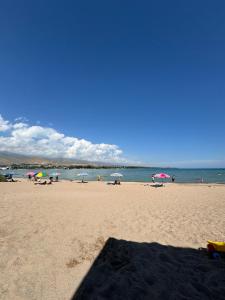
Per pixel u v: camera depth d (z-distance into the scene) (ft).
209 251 16.16
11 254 15.87
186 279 12.94
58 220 25.58
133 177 189.98
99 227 23.18
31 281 12.46
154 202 41.52
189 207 36.19
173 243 18.86
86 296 11.19
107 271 13.79
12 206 33.91
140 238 20.04
